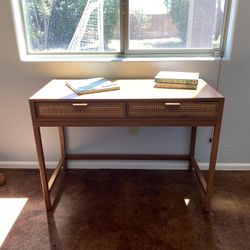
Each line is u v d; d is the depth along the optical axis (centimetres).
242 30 179
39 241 154
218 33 189
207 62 188
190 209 177
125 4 183
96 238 155
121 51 197
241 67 189
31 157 222
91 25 191
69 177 213
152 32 191
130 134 212
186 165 220
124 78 195
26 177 213
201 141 212
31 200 187
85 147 218
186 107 149
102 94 156
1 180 203
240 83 193
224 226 163
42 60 192
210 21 187
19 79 197
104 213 174
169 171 220
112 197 189
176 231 160
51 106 151
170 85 166
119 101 148
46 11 188
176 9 185
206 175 213
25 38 195
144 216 171
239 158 216
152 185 202
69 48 198
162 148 217
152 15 187
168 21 188
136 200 186
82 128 212
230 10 181
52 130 212
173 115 151
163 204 182
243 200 185
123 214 173
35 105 151
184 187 200
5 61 192
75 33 193
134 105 149
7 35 185
